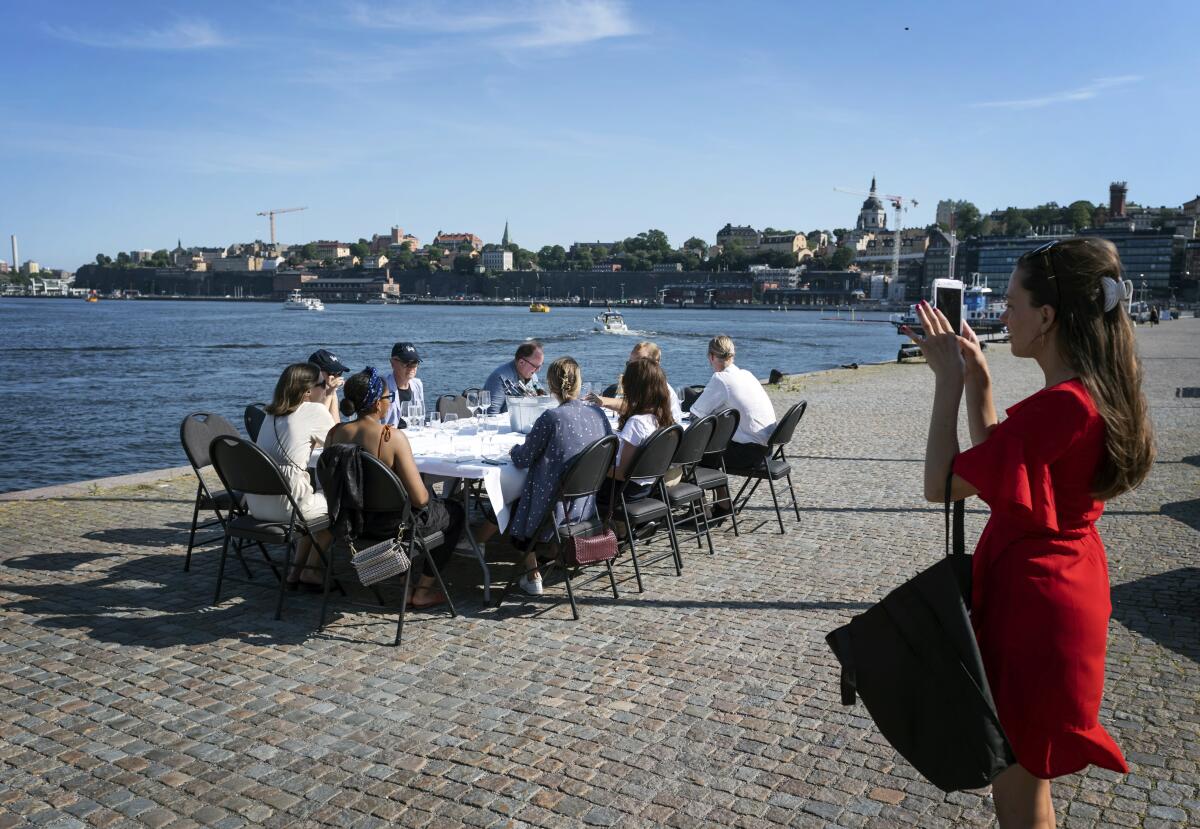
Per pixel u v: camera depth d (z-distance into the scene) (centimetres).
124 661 510
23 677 487
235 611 596
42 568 685
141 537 782
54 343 7469
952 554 236
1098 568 227
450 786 380
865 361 5981
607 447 594
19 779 384
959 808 365
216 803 366
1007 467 215
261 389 4172
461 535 626
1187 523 848
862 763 400
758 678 491
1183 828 349
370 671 500
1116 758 226
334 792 375
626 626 573
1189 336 5744
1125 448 217
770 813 360
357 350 6994
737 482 1065
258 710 450
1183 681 483
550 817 357
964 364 240
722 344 847
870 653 239
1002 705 227
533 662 514
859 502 955
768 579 676
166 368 5256
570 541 589
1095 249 225
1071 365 224
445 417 1005
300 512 576
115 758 402
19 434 2722
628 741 420
